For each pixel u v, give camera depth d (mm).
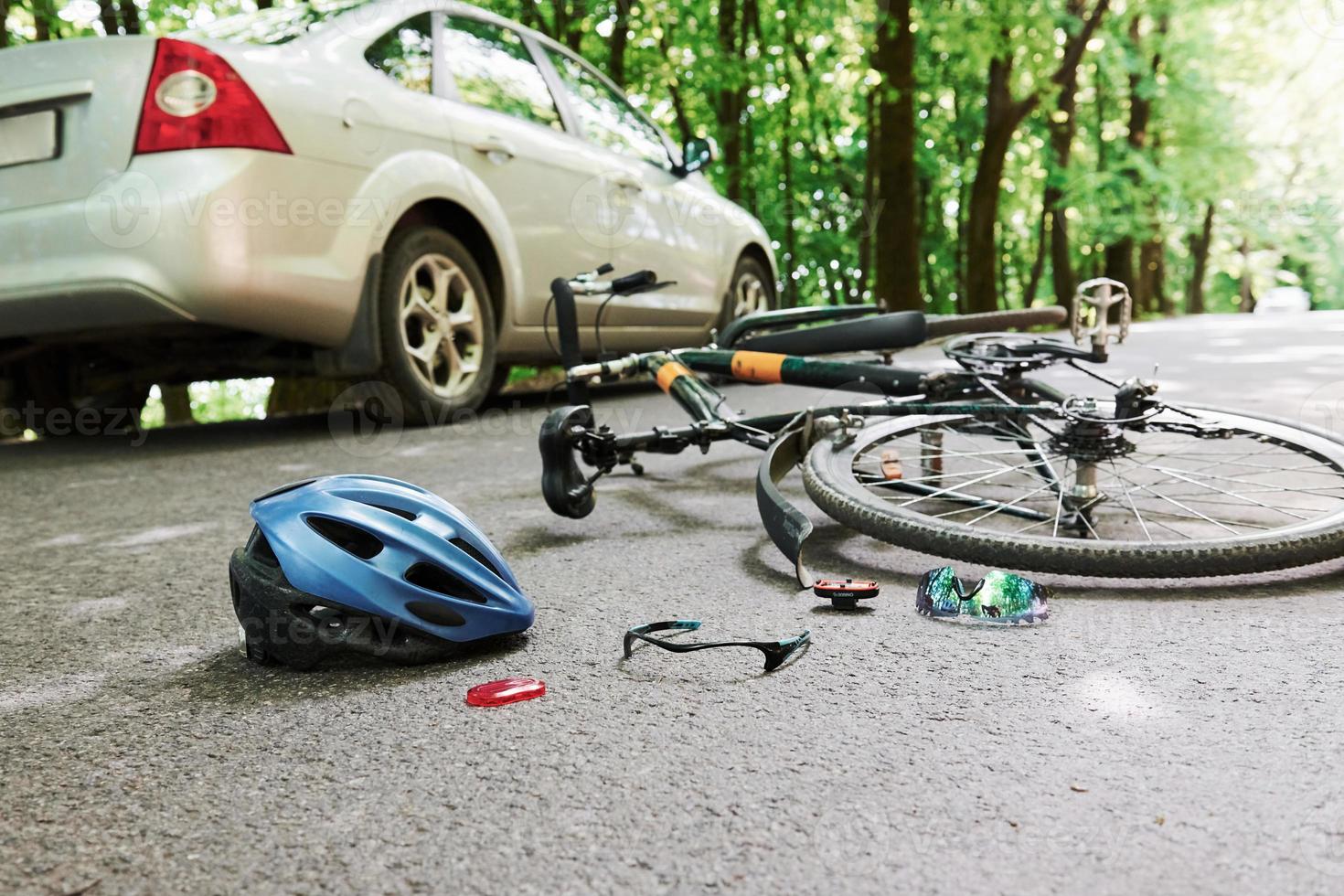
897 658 1860
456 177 5387
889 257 15172
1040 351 3209
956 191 27484
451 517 2035
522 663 1920
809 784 1380
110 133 4383
